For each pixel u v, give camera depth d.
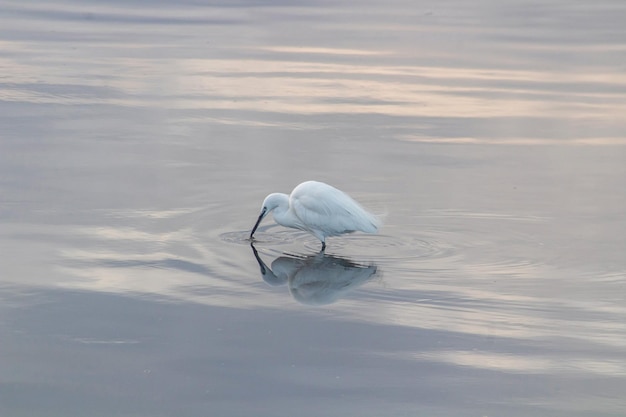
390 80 27.16
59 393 9.25
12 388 9.33
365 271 13.14
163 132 20.78
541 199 16.78
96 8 39.22
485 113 23.58
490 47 32.81
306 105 23.81
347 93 25.33
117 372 9.73
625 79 27.83
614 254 14.01
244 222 15.23
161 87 25.33
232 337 10.68
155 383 9.51
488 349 10.55
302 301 11.88
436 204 16.39
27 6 39.12
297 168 18.39
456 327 11.16
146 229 14.62
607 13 41.25
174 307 11.53
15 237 13.99
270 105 23.70
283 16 38.41
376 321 11.28
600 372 10.02
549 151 20.23
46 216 15.04
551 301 12.12
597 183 17.88
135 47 30.94
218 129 21.22
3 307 11.34
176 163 18.42
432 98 25.06
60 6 39.41
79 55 29.27
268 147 19.89
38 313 11.19
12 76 25.89
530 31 36.25
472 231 15.03
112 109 22.70
